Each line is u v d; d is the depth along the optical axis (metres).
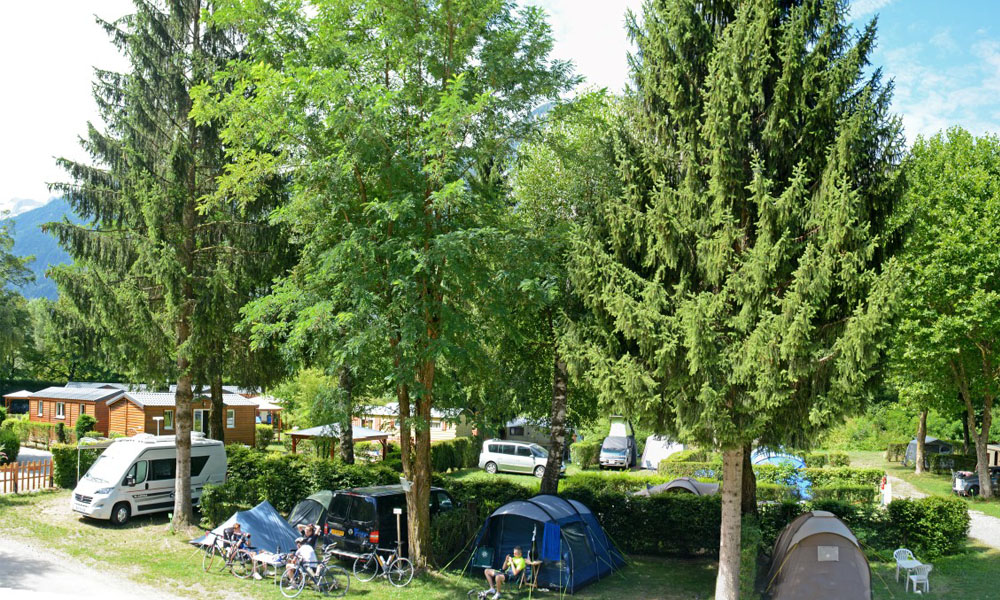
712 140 12.02
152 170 18.05
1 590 12.45
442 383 15.59
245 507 19.61
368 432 32.03
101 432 39.19
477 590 13.84
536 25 15.08
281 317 15.01
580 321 13.90
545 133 15.70
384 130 13.32
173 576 14.21
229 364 20.86
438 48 14.66
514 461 36.47
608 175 16.70
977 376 26.34
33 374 63.22
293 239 18.91
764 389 10.81
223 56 18.45
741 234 11.66
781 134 12.05
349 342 12.98
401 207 12.43
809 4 12.22
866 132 11.46
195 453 21.23
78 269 18.03
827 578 12.42
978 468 26.12
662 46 12.98
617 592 14.08
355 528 15.33
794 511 16.38
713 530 16.61
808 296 10.80
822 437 11.82
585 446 39.41
